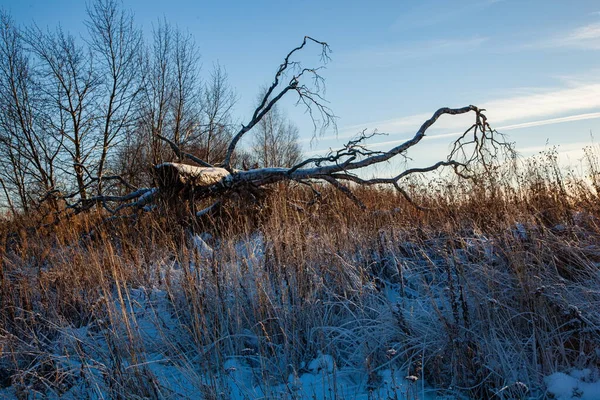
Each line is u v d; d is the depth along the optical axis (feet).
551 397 12.10
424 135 30.27
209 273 17.53
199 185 29.58
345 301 16.46
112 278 20.12
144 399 12.12
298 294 16.43
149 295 18.45
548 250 17.31
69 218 30.86
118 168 56.39
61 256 22.90
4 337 14.94
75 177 55.83
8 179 55.47
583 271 16.25
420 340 14.28
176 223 25.46
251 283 17.69
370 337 14.73
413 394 11.86
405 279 18.61
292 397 12.04
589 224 20.04
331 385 13.26
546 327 13.99
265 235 21.50
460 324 14.25
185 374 13.15
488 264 17.33
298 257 17.93
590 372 12.40
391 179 29.53
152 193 30.27
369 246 20.79
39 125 54.70
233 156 65.21
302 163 29.71
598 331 13.67
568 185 24.71
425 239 21.88
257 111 36.29
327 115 36.32
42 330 16.89
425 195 29.63
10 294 18.26
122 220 28.17
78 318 17.95
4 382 14.37
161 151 49.39
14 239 28.22
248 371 14.46
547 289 14.67
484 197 25.52
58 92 54.95
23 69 54.44
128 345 14.11
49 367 14.57
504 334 13.79
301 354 14.97
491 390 12.00
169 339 15.79
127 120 56.85
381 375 13.46
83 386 13.84
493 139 30.73
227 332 15.33
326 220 25.48
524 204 23.16
